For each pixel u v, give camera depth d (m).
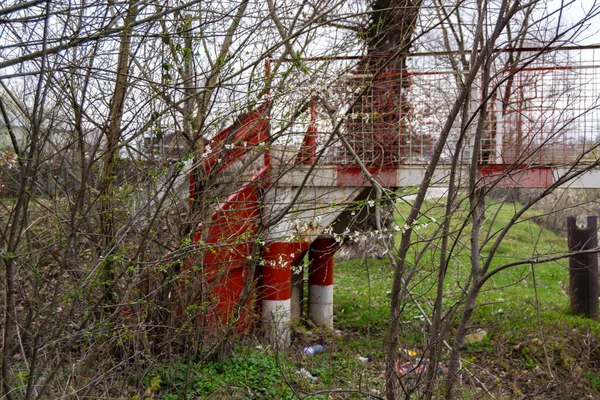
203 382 5.63
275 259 7.11
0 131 4.51
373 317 9.14
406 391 4.32
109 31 3.81
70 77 4.16
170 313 5.61
